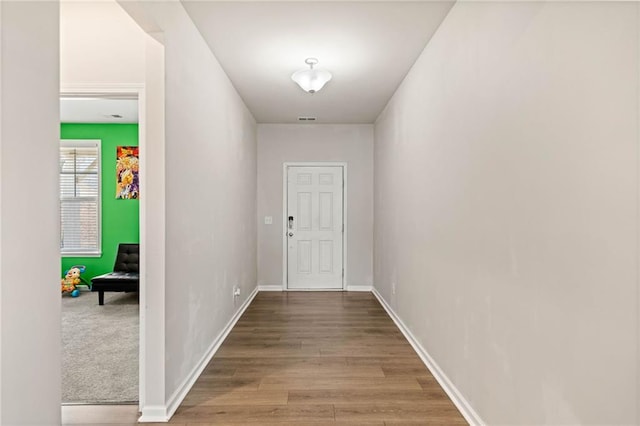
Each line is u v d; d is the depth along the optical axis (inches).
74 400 96.9
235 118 169.6
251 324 165.5
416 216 135.2
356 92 175.0
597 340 49.3
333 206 241.6
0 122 40.9
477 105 85.0
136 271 226.4
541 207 61.1
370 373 113.4
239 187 178.7
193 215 108.7
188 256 104.4
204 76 120.6
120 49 97.5
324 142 239.9
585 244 51.3
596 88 49.1
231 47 127.0
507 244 71.8
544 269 60.3
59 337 49.9
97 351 131.7
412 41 122.6
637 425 43.7
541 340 61.2
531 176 63.9
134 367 117.9
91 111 216.7
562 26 55.6
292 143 239.5
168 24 90.6
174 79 94.3
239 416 88.7
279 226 240.1
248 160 204.4
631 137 43.9
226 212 150.6
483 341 81.4
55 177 49.4
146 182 88.3
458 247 95.7
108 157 244.2
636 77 43.2
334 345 138.4
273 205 239.8
